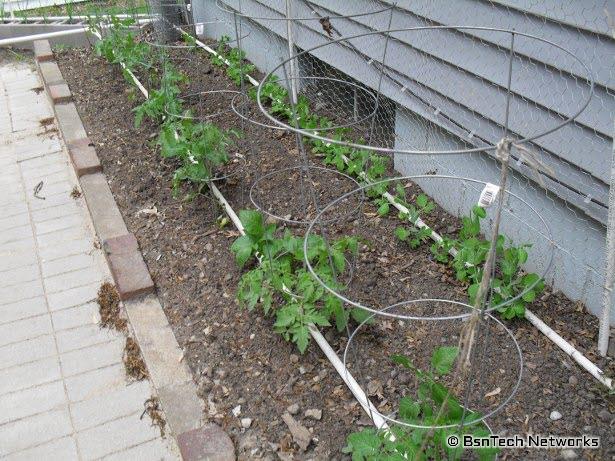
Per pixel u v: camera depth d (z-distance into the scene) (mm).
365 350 2646
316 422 2365
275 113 4840
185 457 2238
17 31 7387
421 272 3094
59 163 4656
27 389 2736
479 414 2049
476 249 2922
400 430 2088
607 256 2398
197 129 3812
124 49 5797
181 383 2596
